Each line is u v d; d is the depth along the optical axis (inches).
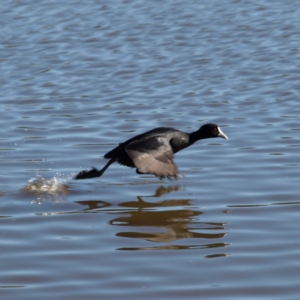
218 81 892.0
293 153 626.8
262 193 532.1
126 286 386.3
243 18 1192.8
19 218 493.0
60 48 1064.2
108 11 1259.8
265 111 764.6
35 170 600.4
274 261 413.4
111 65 975.6
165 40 1087.6
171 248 435.5
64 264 414.9
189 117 754.2
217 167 598.2
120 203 522.9
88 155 639.1
